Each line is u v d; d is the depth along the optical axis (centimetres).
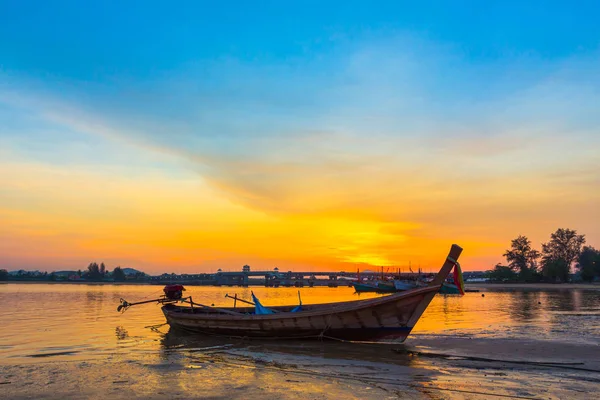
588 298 6531
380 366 1462
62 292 9862
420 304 1861
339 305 2277
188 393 1108
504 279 17475
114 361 1542
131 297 7031
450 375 1324
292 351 1766
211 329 2225
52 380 1248
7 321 2981
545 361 1543
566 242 17950
